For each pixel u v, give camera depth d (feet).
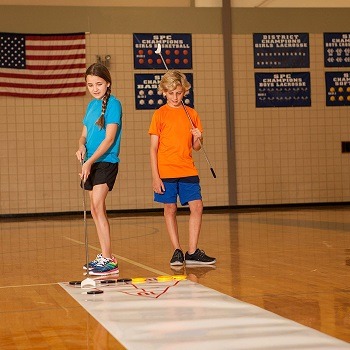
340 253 21.79
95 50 55.01
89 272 18.43
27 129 53.98
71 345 9.95
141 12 55.77
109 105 18.75
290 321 10.99
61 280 17.48
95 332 10.73
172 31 56.18
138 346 9.61
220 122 56.75
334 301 12.92
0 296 15.03
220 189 56.65
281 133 57.31
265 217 44.42
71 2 54.80
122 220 46.42
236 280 16.21
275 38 57.36
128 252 24.70
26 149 53.98
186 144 20.76
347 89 58.08
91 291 14.76
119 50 55.42
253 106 57.06
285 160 57.26
